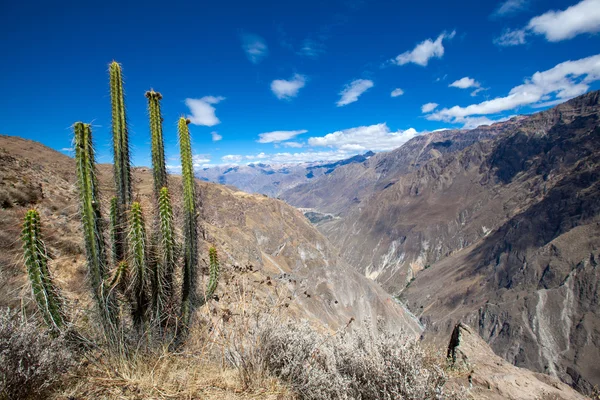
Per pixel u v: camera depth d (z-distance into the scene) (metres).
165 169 5.29
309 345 4.24
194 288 4.91
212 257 5.43
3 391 2.59
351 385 3.31
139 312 4.19
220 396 3.30
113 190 4.93
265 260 67.38
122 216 4.85
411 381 2.91
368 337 3.76
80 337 3.83
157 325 4.14
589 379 101.69
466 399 3.32
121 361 3.61
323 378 3.37
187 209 4.92
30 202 10.76
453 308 172.75
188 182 5.00
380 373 3.10
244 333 4.21
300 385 3.58
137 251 3.97
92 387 3.16
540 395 4.06
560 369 109.56
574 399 4.04
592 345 111.69
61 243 7.95
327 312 64.31
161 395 3.18
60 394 2.96
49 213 10.78
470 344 5.48
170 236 4.37
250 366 3.83
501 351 126.06
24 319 3.14
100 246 4.01
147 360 3.78
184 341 4.41
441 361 4.68
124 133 5.00
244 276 5.23
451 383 4.27
